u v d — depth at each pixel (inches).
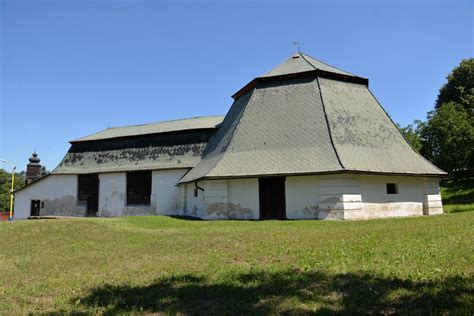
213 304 241.4
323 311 214.2
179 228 661.3
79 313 236.5
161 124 1392.7
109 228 639.8
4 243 530.6
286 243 440.8
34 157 1903.3
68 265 383.6
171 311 232.1
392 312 211.3
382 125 967.6
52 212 1299.2
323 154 813.9
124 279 314.2
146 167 1175.0
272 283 274.8
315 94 951.0
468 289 235.1
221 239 492.1
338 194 754.8
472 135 1535.4
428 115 1771.7
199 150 1160.8
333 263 323.3
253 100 1009.5
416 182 871.1
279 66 1122.7
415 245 380.5
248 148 906.1
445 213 882.1
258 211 826.8
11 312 243.1
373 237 452.8
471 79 2137.1
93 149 1334.9
